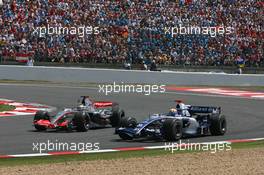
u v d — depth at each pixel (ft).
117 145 158.92
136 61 442.91
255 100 305.53
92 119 194.90
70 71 395.96
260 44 463.83
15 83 381.19
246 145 162.40
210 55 449.06
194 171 117.19
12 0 495.00
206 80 383.24
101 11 492.95
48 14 487.20
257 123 217.97
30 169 118.21
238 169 120.26
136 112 248.52
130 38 461.78
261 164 127.03
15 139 169.48
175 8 498.69
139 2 503.61
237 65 428.97
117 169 118.73
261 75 387.34
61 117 190.60
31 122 212.43
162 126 167.12
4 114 237.45
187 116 177.47
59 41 462.60
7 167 121.08
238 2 515.50
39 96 313.12
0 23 477.77
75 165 123.85
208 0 510.99
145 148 153.38
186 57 446.60
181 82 383.65
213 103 288.51
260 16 501.97
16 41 464.24
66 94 323.16
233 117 235.61
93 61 448.24
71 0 500.33
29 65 428.15
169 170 118.11
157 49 452.76
